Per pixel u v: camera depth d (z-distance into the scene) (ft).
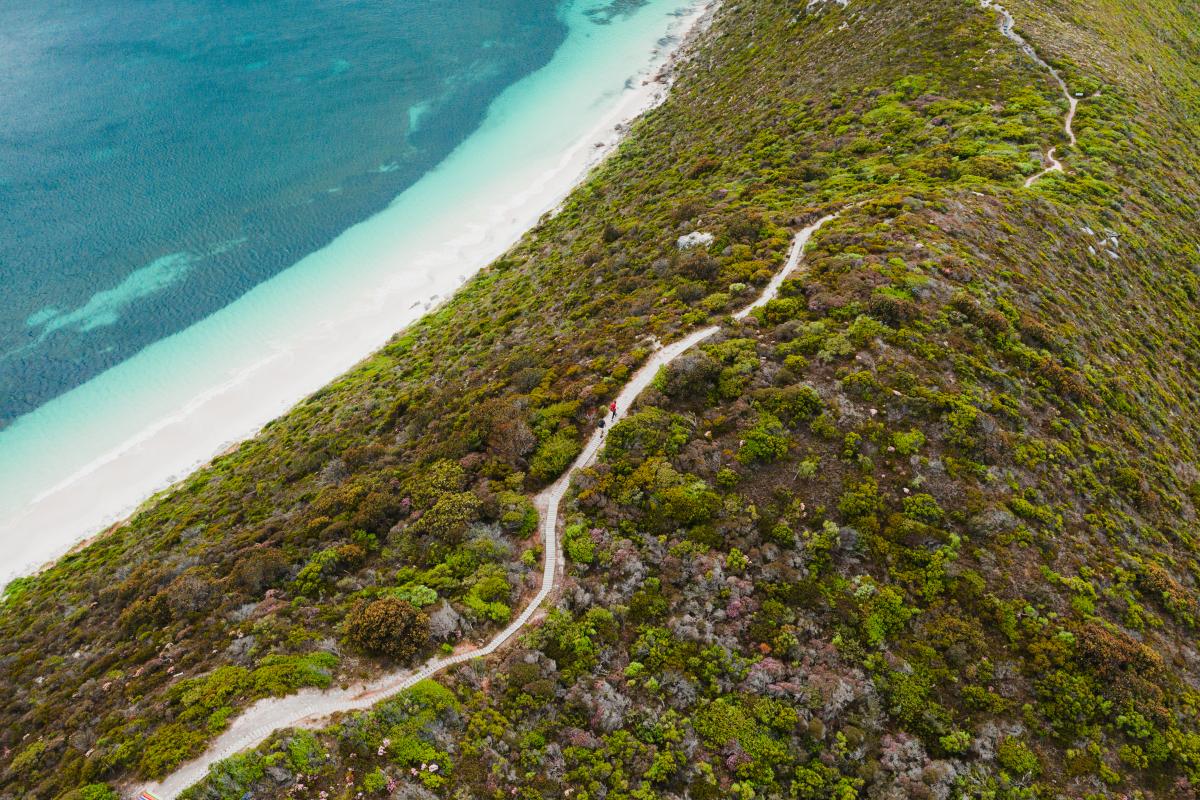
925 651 116.98
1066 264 200.23
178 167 383.24
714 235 225.15
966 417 144.97
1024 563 127.65
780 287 185.98
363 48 510.99
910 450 141.59
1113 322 189.26
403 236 344.69
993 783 105.19
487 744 107.86
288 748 103.04
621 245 262.26
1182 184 249.55
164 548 183.21
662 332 183.93
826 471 140.26
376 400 229.45
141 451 245.86
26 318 295.07
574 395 171.42
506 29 542.16
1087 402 158.92
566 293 248.73
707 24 509.76
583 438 160.97
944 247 188.44
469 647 122.01
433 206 364.79
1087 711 110.83
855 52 344.28
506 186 377.71
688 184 301.02
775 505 136.67
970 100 283.79
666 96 433.89
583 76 477.77
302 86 460.55
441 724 109.09
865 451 142.72
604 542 136.05
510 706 113.19
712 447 146.51
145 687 123.65
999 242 197.77
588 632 122.62
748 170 285.64
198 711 110.32
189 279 317.22
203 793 98.37
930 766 106.42
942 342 162.40
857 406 149.07
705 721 112.06
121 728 112.98
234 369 277.03
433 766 103.81
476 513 148.15
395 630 117.91
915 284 173.47
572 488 147.95
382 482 169.89
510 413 171.83
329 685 113.70
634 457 149.28
